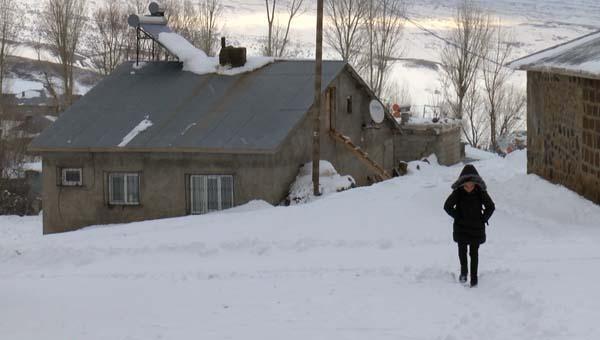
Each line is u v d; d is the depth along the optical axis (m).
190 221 33.78
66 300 20.80
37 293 22.06
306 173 46.81
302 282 21.38
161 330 16.95
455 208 19.53
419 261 22.81
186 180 45.94
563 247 23.03
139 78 54.53
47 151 47.41
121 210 47.06
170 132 46.78
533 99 37.53
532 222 28.39
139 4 114.94
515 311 16.41
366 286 20.28
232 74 52.91
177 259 26.61
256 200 44.56
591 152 29.94
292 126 45.41
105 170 47.22
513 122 117.06
